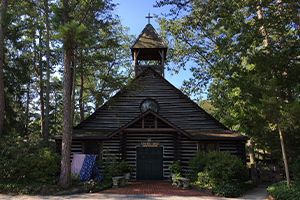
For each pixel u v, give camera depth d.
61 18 10.07
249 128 11.79
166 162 14.58
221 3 11.21
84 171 11.38
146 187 11.74
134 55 20.06
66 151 10.45
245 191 10.91
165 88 17.05
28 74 22.66
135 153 14.75
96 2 12.79
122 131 13.97
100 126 16.00
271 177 12.39
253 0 11.96
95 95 13.98
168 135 15.03
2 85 16.05
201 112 16.12
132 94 16.86
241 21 12.80
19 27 18.75
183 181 11.37
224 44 13.84
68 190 9.80
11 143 10.95
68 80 11.11
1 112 15.74
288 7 12.71
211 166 11.02
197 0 10.82
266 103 9.32
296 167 10.23
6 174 10.00
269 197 9.41
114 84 13.70
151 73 17.64
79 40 9.46
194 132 14.91
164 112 16.38
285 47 12.61
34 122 30.44
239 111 11.45
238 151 14.14
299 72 11.12
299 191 8.66
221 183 10.67
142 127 13.88
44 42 23.36
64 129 10.66
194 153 13.60
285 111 9.23
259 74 10.75
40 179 10.07
